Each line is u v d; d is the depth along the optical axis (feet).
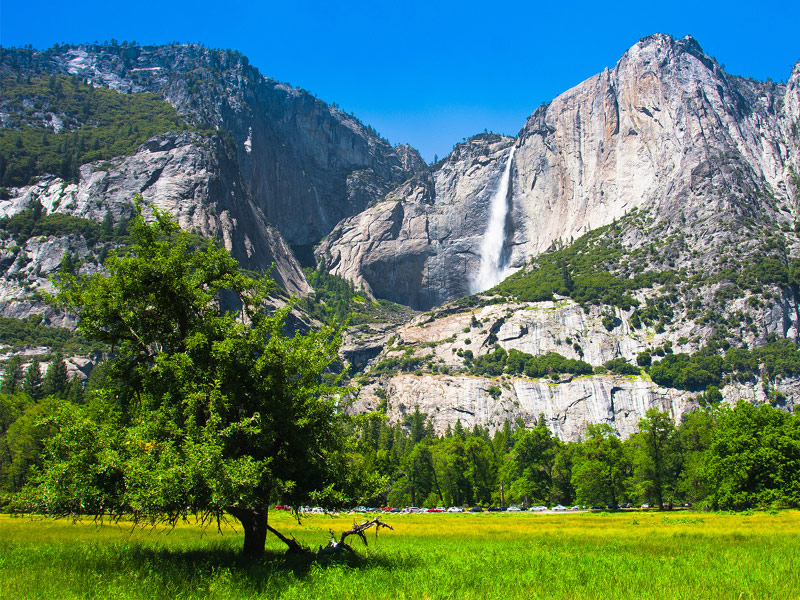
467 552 103.40
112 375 92.68
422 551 104.47
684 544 113.19
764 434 239.50
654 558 91.15
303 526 181.27
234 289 97.14
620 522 207.31
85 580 67.51
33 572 72.13
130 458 76.69
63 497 76.59
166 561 80.23
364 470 95.71
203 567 76.43
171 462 73.67
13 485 241.76
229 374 86.38
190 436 77.10
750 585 67.26
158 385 87.40
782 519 184.03
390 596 64.03
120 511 80.02
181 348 90.99
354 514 256.52
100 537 122.01
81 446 78.74
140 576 70.28
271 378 86.74
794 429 239.91
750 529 151.02
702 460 286.05
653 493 323.78
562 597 62.85
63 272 92.48
